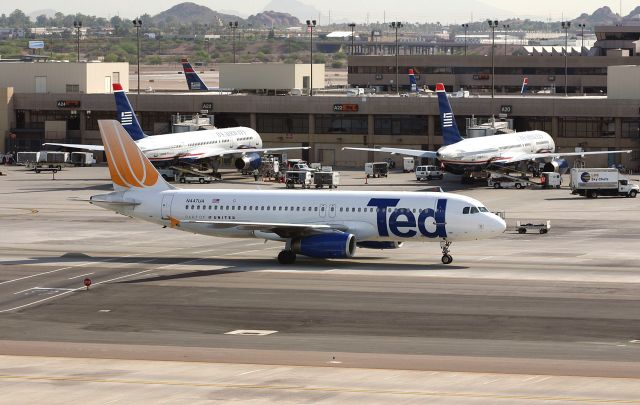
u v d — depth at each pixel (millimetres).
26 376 145750
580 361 153875
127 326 182000
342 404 131125
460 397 133625
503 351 161000
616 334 172125
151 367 151000
